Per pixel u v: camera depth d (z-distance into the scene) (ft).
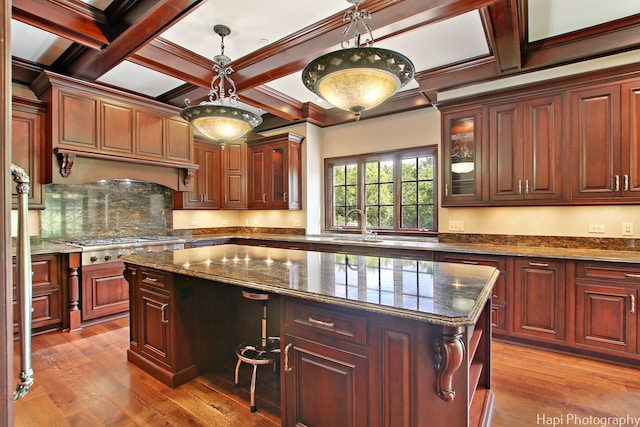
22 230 2.77
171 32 8.99
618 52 8.93
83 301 11.03
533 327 9.38
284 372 5.51
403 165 14.49
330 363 4.99
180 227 16.44
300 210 16.44
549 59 9.59
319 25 8.61
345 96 5.65
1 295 2.16
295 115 15.14
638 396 6.93
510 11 7.44
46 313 10.44
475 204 11.03
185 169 14.96
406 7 7.43
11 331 2.22
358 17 5.97
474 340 5.56
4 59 2.19
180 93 13.05
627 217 9.37
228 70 10.06
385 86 5.54
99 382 7.54
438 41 9.57
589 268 8.63
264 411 6.48
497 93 10.50
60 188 12.44
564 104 9.58
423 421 4.24
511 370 8.10
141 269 8.20
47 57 10.42
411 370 4.29
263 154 16.78
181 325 7.47
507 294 9.73
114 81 12.01
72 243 11.84
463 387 4.16
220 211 18.30
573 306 8.84
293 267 6.79
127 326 11.18
